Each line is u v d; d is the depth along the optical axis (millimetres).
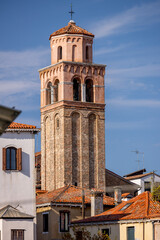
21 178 74125
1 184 73312
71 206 86250
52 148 118500
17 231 71062
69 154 116125
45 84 121562
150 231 65250
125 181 119938
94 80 120188
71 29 120750
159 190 72438
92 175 117500
